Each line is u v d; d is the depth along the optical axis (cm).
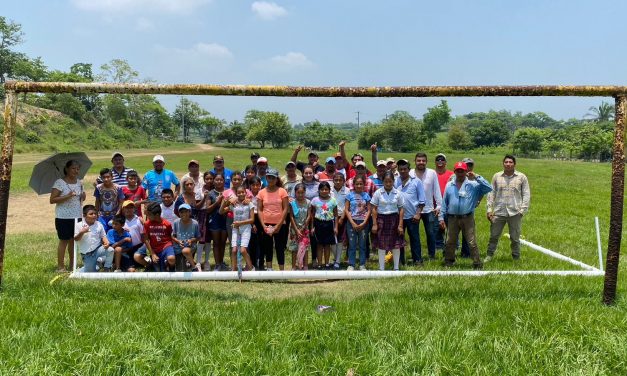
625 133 575
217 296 646
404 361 421
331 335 469
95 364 409
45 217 1493
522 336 462
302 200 825
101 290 638
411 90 603
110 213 872
